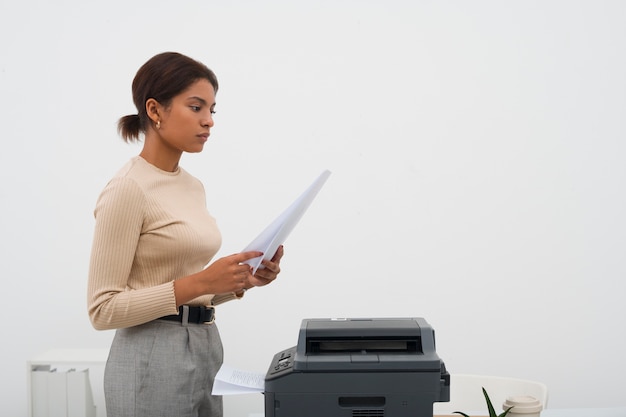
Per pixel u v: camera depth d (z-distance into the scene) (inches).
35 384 111.5
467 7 131.3
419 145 131.9
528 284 131.3
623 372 130.3
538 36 130.6
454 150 131.6
